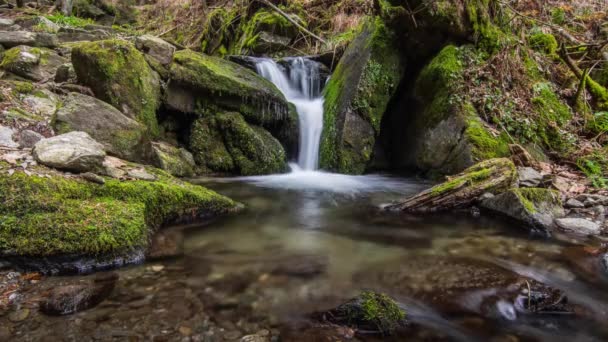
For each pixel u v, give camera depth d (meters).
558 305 2.42
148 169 4.26
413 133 6.96
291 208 4.77
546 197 4.11
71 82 6.34
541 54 7.32
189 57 6.85
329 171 6.93
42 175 3.12
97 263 2.72
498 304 2.44
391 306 2.27
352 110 6.82
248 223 4.07
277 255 3.22
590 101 6.77
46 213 2.80
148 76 6.29
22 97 5.39
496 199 4.23
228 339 2.01
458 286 2.67
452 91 6.20
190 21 16.27
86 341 1.92
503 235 3.75
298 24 11.59
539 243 3.53
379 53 6.96
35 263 2.59
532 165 5.43
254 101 7.01
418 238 3.71
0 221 2.62
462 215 4.39
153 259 2.98
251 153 6.67
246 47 12.01
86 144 3.62
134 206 3.23
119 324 2.08
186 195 3.84
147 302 2.34
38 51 7.10
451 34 6.56
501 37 6.75
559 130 6.05
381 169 7.40
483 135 5.66
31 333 1.95
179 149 6.31
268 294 2.52
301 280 2.75
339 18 11.77
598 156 5.46
